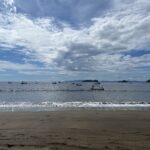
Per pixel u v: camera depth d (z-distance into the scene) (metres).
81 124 9.50
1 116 11.81
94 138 7.08
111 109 16.88
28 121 10.25
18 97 37.06
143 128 8.65
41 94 46.94
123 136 7.36
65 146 6.24
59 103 23.81
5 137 7.26
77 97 37.03
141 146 6.21
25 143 6.54
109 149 5.95
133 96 39.41
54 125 9.27
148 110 15.47
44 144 6.43
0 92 55.47
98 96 39.62
